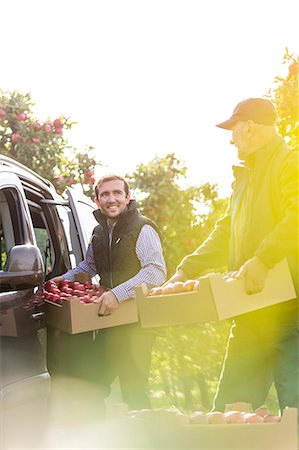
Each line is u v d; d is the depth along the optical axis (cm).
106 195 547
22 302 468
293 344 459
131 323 532
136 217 548
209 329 825
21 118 936
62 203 611
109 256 552
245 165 479
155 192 1134
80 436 447
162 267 543
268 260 442
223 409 477
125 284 515
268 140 471
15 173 535
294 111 605
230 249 486
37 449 470
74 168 1003
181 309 438
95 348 543
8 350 438
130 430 392
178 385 810
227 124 477
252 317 467
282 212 455
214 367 820
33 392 463
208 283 427
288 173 454
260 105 471
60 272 589
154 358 830
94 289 546
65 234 615
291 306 459
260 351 470
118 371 541
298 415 443
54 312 512
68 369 532
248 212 468
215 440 381
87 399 536
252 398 475
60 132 953
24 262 441
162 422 386
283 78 612
